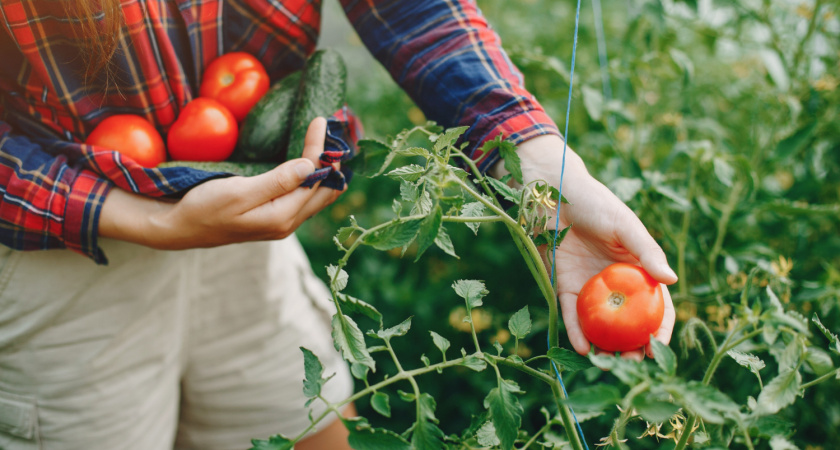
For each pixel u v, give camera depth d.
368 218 2.12
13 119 0.97
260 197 0.88
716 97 1.95
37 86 0.93
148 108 0.99
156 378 1.18
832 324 1.29
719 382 1.28
